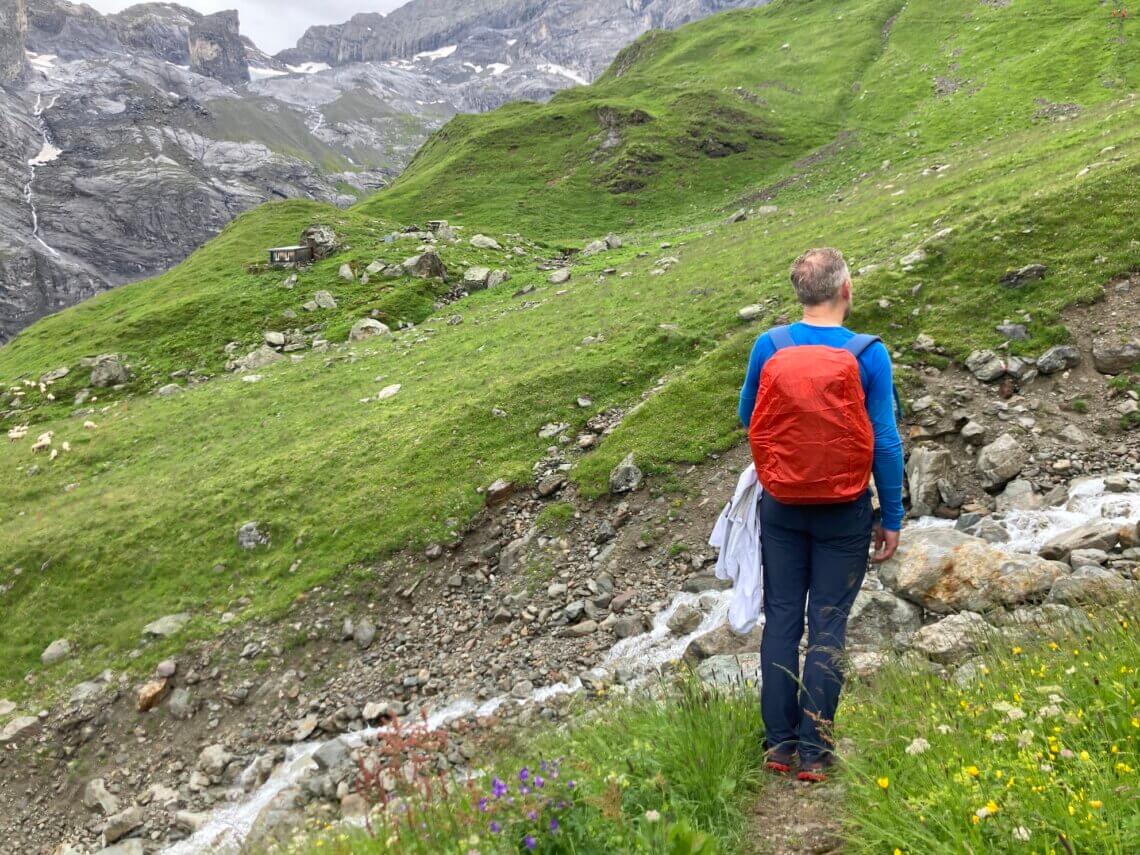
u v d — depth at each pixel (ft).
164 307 146.51
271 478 66.33
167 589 57.57
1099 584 22.33
